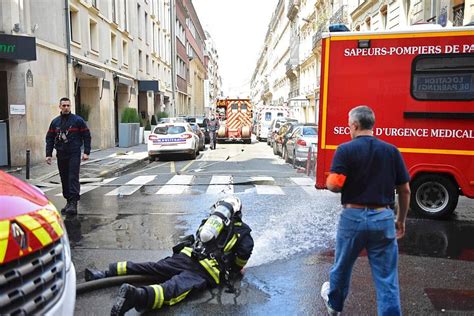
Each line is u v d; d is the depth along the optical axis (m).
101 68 23.48
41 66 16.11
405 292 4.78
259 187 11.47
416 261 5.78
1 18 13.65
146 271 4.86
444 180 7.82
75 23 20.06
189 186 11.63
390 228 3.65
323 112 8.01
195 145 19.88
